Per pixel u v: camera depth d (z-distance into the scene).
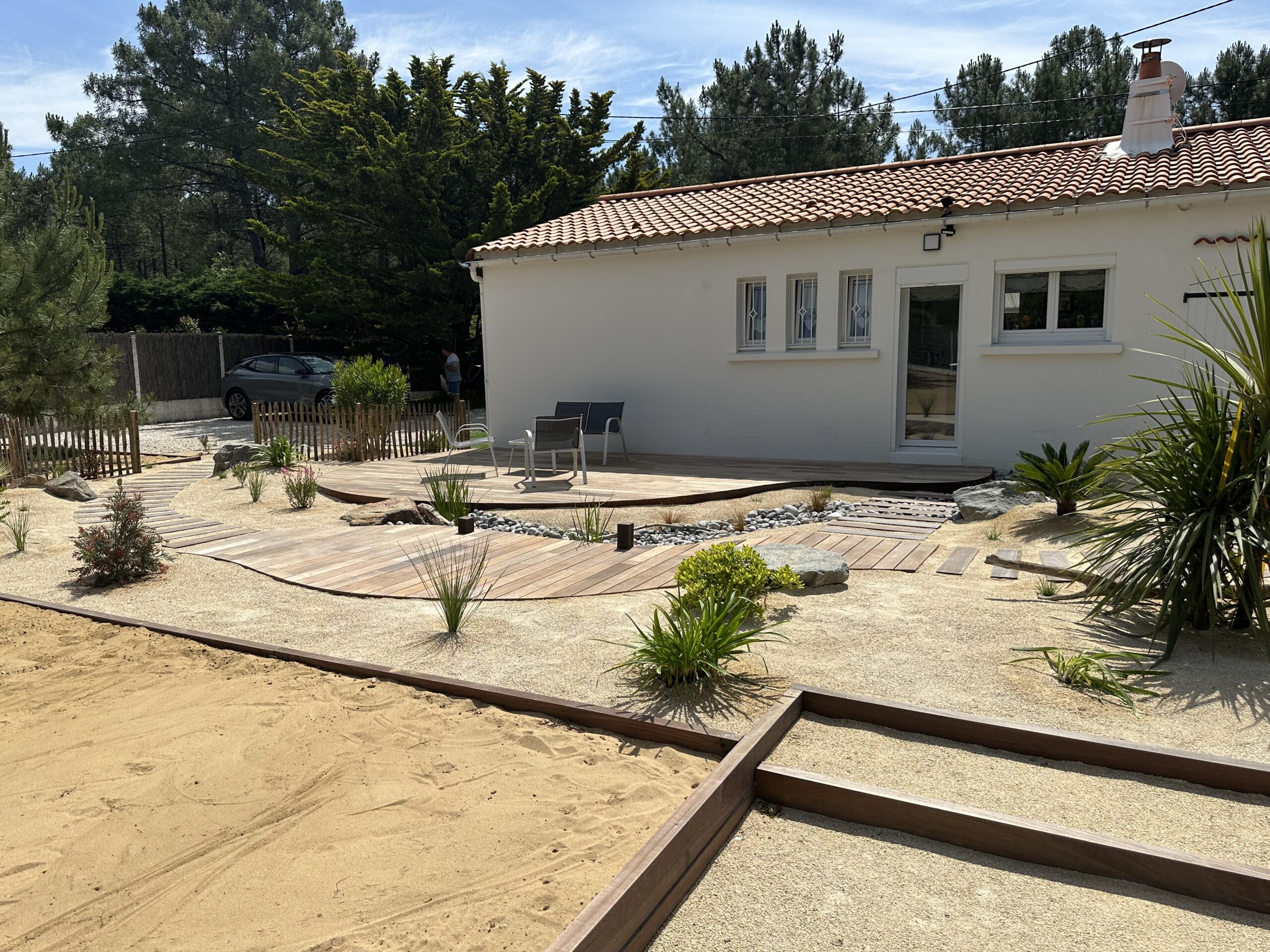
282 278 23.28
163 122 33.25
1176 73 11.14
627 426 13.09
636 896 2.56
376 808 3.35
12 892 2.88
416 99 23.47
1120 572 5.15
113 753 3.86
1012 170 12.03
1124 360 9.98
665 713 4.00
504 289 13.74
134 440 12.62
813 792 3.33
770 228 11.46
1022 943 2.57
